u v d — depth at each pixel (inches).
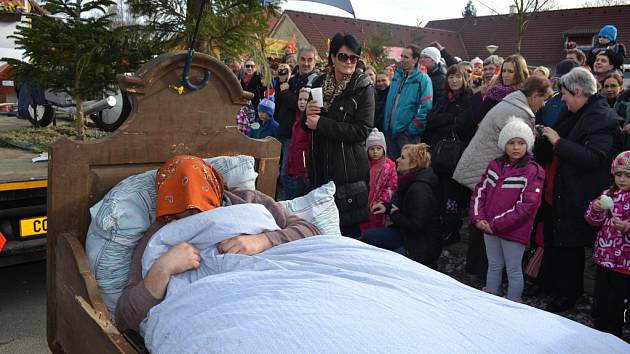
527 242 150.3
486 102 191.0
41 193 137.1
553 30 1127.6
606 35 233.6
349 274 76.6
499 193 152.6
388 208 173.8
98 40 172.4
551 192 161.8
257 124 250.8
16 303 155.5
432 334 61.5
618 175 133.4
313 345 59.9
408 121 220.4
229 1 185.2
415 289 72.7
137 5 184.5
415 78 218.7
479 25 1274.6
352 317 63.9
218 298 72.1
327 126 146.5
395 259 82.5
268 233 91.5
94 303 85.3
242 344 62.0
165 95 103.3
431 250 170.2
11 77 186.4
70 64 171.9
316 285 70.9
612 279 135.8
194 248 87.6
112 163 100.2
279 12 202.2
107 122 194.9
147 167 104.5
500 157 158.9
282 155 242.8
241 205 93.1
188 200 90.0
